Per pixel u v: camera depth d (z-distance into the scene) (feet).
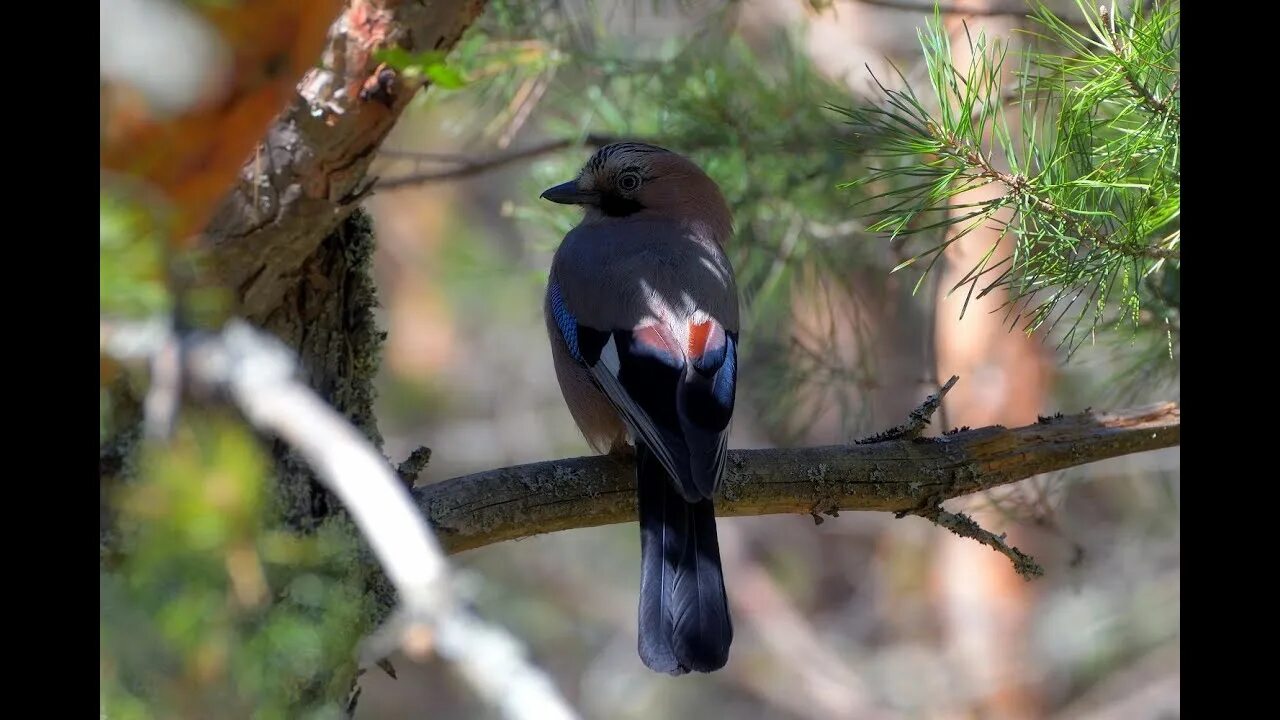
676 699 54.80
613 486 21.17
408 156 31.73
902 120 21.47
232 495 10.94
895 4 31.50
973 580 47.57
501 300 55.77
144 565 11.00
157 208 12.87
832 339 33.47
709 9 32.09
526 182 32.53
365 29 15.34
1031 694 46.96
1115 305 27.07
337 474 10.09
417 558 9.56
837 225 31.55
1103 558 49.52
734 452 21.49
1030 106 24.13
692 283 23.86
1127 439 22.47
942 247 21.20
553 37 31.07
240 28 19.10
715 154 31.14
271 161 15.78
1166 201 20.08
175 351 11.06
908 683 52.49
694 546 20.61
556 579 55.52
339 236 18.37
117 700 11.71
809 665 54.70
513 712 9.12
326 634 13.55
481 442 56.29
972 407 40.27
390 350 57.52
